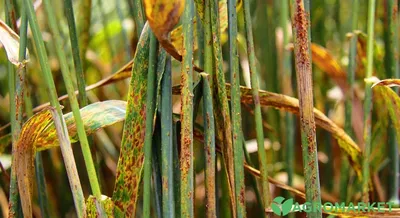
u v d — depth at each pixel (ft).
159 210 0.85
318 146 1.50
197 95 0.84
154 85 0.77
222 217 1.07
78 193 0.77
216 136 0.89
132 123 0.81
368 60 1.01
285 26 1.16
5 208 1.24
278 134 1.39
